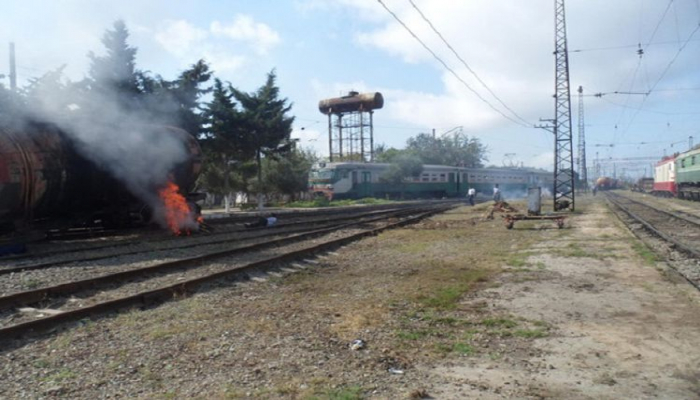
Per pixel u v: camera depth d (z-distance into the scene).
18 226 15.38
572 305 7.89
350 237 17.23
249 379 5.03
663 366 5.29
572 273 10.62
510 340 6.26
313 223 25.38
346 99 75.88
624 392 4.67
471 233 19.92
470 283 9.70
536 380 4.99
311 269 11.65
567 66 32.72
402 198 58.81
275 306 8.04
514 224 23.75
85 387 4.86
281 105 39.94
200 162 20.81
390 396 4.63
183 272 11.06
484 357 5.66
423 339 6.33
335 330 6.69
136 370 5.29
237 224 24.55
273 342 6.19
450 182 63.94
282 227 23.05
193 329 6.72
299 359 5.60
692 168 43.19
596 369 5.25
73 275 10.87
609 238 16.89
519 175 77.62
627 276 10.16
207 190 42.31
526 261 12.35
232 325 6.92
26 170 14.98
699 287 8.84
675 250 13.80
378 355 5.72
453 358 5.64
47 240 17.34
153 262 12.63
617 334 6.40
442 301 8.19
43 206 16.17
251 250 14.43
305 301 8.41
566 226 22.02
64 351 5.87
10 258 13.39
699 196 42.72
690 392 4.64
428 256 13.71
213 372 5.23
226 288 9.33
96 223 19.67
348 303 8.22
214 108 36.50
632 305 7.81
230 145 36.97
